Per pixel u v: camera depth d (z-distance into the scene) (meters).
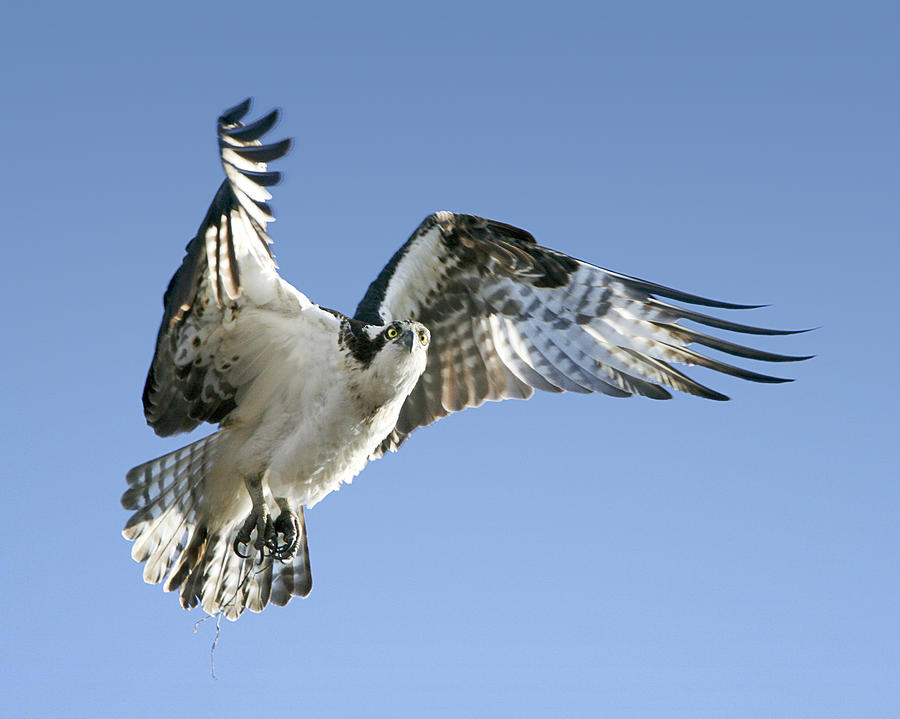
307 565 11.77
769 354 11.67
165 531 11.40
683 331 12.22
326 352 10.84
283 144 8.13
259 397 11.13
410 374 10.88
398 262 12.56
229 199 9.30
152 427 11.21
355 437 11.04
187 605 11.49
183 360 10.91
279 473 11.15
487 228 12.43
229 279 10.17
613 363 12.57
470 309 12.88
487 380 12.95
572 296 12.68
